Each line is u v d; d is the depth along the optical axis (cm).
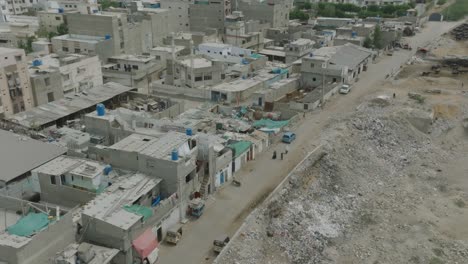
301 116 9806
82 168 5494
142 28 14612
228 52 13775
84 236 4759
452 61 15375
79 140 6969
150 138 6334
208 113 9275
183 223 5797
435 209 6988
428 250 5997
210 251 5309
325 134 8862
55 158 6197
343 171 7869
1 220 4738
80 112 9106
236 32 15525
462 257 5862
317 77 11838
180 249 5325
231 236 5600
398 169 8344
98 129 7188
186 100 10944
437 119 10119
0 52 8519
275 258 5606
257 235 5772
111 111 7669
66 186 5412
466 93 11588
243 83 11350
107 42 12788
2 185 5791
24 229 4203
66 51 12962
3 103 8556
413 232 6388
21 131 7631
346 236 6369
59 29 16450
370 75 13588
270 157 7844
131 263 4791
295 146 8300
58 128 8181
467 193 7394
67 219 4444
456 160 8694
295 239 6072
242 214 6097
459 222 6612
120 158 5828
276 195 6581
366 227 6588
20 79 8831
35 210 4784
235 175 7156
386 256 5928
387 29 18050
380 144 9038
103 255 4512
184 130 6912
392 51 17088
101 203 4956
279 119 9606
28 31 16112
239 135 7981
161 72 13138
